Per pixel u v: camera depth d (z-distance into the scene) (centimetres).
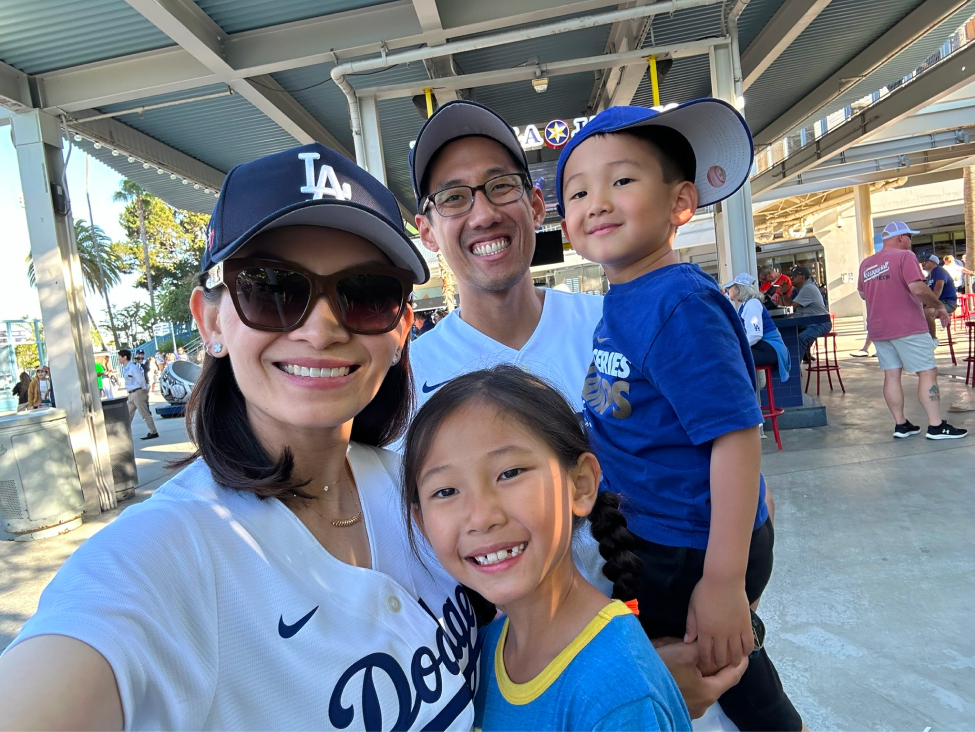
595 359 143
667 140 140
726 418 115
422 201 176
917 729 195
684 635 128
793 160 1127
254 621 73
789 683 222
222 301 84
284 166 86
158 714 64
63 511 514
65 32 432
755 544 133
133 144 604
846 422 590
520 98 658
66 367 538
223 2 409
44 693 54
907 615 256
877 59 632
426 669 86
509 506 93
